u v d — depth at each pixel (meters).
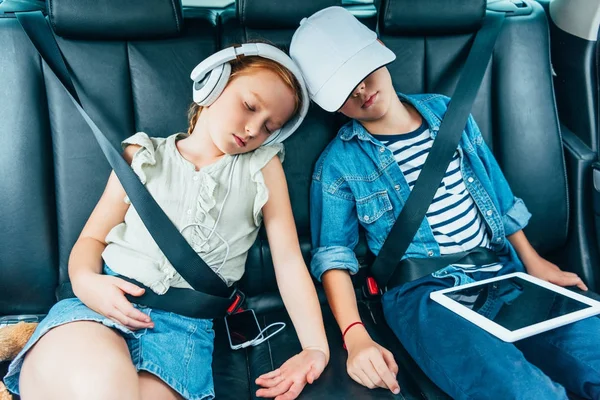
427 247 1.16
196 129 1.08
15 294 1.15
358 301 1.25
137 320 0.89
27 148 1.13
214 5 1.42
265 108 0.98
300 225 1.25
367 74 1.09
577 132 1.35
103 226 1.04
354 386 0.91
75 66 1.17
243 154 1.07
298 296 1.03
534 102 1.30
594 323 0.95
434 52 1.31
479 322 0.94
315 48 1.12
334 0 1.23
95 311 0.90
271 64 0.98
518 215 1.23
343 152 1.23
